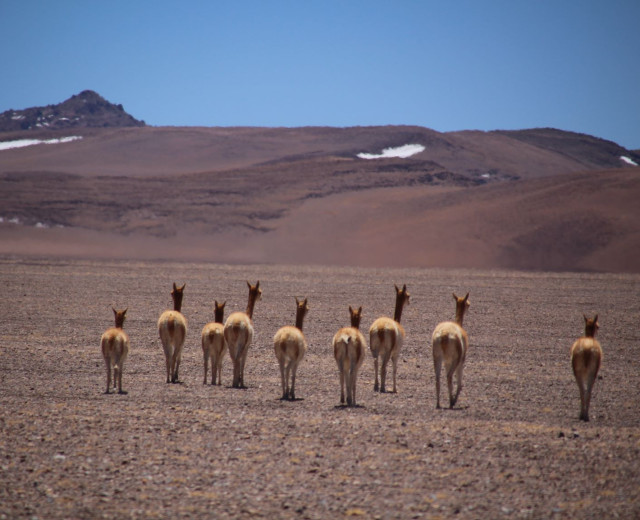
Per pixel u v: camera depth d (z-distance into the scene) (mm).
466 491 33375
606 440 42188
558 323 111562
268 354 78625
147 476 34969
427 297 153000
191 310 120375
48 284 167625
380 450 39562
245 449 39500
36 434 41938
